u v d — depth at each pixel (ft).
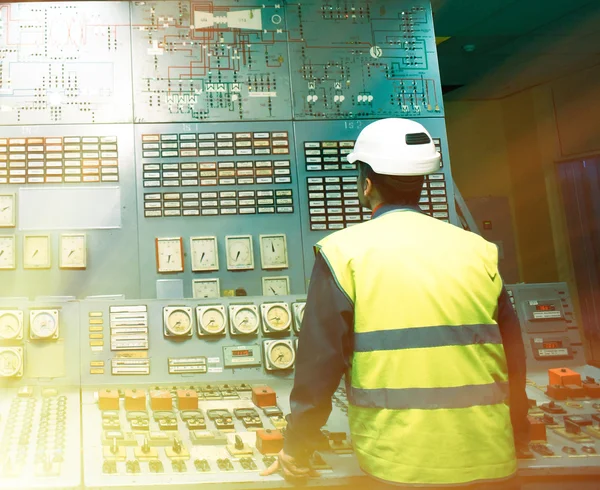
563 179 22.21
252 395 7.54
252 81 11.01
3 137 10.24
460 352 5.14
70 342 7.97
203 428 6.47
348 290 5.31
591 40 18.93
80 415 6.77
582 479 5.74
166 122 10.64
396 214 5.69
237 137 10.75
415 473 4.91
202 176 10.53
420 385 5.06
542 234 22.70
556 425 6.60
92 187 10.26
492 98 24.08
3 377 7.70
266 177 10.71
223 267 10.32
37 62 10.57
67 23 10.75
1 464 5.42
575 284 21.88
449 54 19.69
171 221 10.33
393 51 11.57
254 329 8.50
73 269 10.01
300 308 8.73
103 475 5.37
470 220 12.01
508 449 5.15
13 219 9.96
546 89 22.48
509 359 5.79
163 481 5.32
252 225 10.53
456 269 5.36
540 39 18.75
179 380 8.11
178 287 10.16
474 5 16.33
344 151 11.00
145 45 10.85
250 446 6.07
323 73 11.25
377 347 5.16
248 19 11.20
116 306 8.20
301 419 5.26
